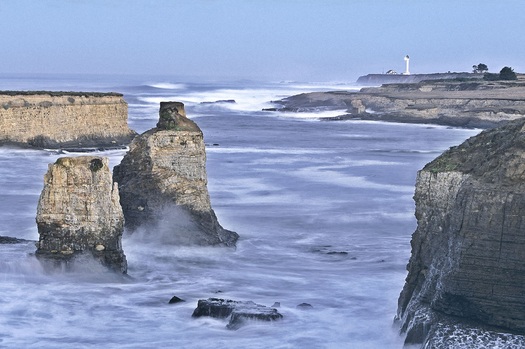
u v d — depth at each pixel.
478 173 38.03
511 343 35.00
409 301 40.69
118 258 52.62
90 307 46.00
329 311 45.31
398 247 63.25
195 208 64.00
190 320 43.91
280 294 49.31
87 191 52.41
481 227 36.28
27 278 50.78
